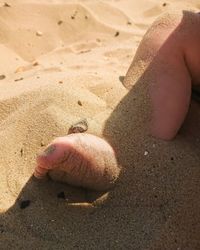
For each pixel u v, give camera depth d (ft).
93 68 2.69
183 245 1.76
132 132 1.94
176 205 1.81
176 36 2.13
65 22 3.53
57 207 1.76
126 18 3.81
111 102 2.10
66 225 1.72
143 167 1.87
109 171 1.79
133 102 2.06
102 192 1.82
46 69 2.75
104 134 1.92
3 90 2.34
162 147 1.92
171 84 2.05
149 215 1.77
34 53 3.20
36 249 1.66
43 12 3.55
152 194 1.82
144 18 3.86
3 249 1.66
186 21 2.18
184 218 1.80
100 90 2.19
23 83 2.40
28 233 1.69
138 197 1.81
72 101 2.09
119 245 1.69
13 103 2.14
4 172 1.86
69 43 3.38
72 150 1.67
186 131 2.04
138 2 4.11
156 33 2.21
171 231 1.75
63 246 1.67
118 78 2.30
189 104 2.09
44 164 1.66
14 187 1.81
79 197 1.80
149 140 1.94
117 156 1.86
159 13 3.93
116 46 3.20
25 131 1.97
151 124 1.98
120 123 1.97
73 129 1.91
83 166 1.71
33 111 2.04
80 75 2.32
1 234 1.68
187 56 2.10
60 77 2.34
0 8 3.42
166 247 1.73
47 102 2.07
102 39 3.46
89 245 1.68
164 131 1.96
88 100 2.11
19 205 1.76
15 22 3.39
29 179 1.83
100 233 1.71
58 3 3.67
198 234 1.81
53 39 3.36
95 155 1.74
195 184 1.87
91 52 3.12
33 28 3.38
